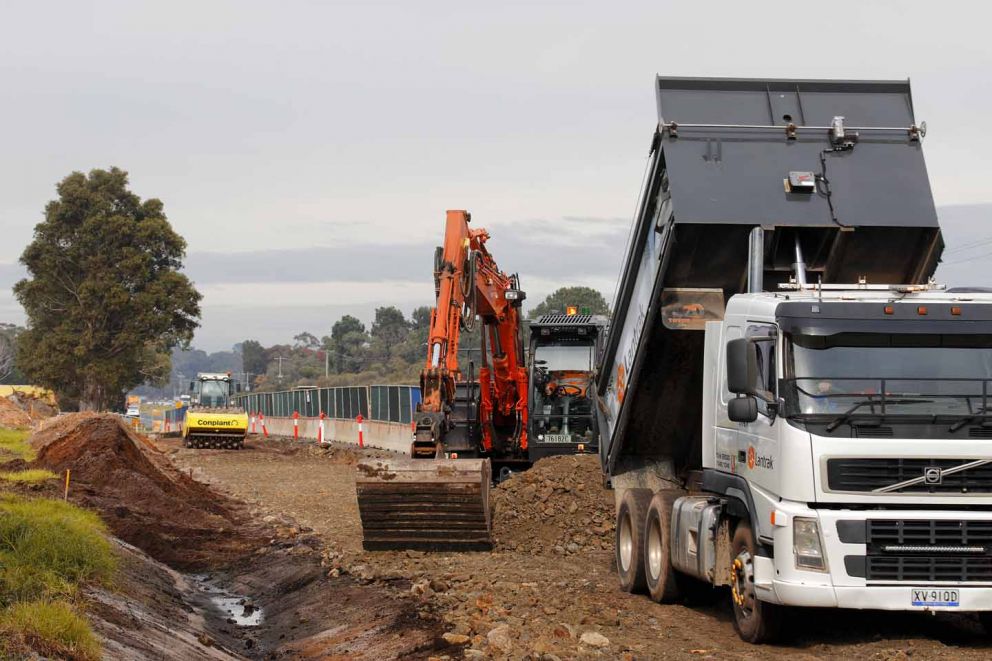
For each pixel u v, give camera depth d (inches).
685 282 482.3
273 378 7470.5
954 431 373.7
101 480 866.8
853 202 461.7
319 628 495.8
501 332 955.3
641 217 504.1
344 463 1480.1
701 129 470.0
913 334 382.9
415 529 637.9
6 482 743.7
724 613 473.1
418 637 416.8
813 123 478.6
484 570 575.8
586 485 706.2
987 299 394.9
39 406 2576.3
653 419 537.6
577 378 959.6
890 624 431.2
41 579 394.3
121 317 3065.9
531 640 398.6
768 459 388.8
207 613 556.7
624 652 380.2
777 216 457.7
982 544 369.4
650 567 503.5
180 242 3137.3
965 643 398.9
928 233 464.8
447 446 967.6
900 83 489.7
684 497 482.6
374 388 1958.7
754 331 409.1
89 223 3006.9
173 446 1921.8
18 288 3053.6
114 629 370.3
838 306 386.0
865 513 368.2
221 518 850.1
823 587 366.0
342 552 653.9
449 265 786.2
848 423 373.1
